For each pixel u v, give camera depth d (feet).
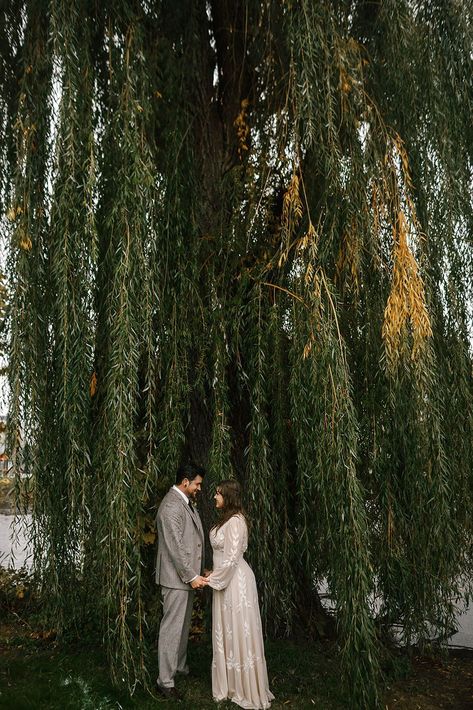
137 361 12.63
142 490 13.29
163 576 13.55
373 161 13.47
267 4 14.32
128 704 12.41
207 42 16.69
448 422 14.05
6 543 27.71
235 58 16.92
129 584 12.67
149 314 12.80
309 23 13.19
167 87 14.35
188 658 15.34
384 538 13.84
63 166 12.53
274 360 13.67
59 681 13.38
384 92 14.67
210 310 14.26
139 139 12.96
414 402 12.96
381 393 13.53
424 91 14.51
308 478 12.94
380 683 14.17
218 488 13.57
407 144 14.43
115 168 12.98
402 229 12.93
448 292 14.28
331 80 13.46
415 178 14.49
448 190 14.33
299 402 12.77
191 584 13.12
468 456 14.08
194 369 14.92
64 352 12.46
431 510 13.21
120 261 12.37
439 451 12.92
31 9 13.43
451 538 13.30
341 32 14.12
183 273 14.11
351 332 13.88
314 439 12.51
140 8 14.07
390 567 13.74
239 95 16.76
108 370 13.08
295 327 12.87
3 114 14.94
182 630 14.02
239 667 12.76
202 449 17.15
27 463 12.92
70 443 12.91
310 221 13.21
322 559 14.24
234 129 16.52
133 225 12.59
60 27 12.50
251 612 12.96
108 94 13.80
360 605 11.82
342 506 12.06
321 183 13.98
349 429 12.17
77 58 12.68
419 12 14.98
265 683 12.92
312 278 12.84
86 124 12.76
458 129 15.01
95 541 13.48
